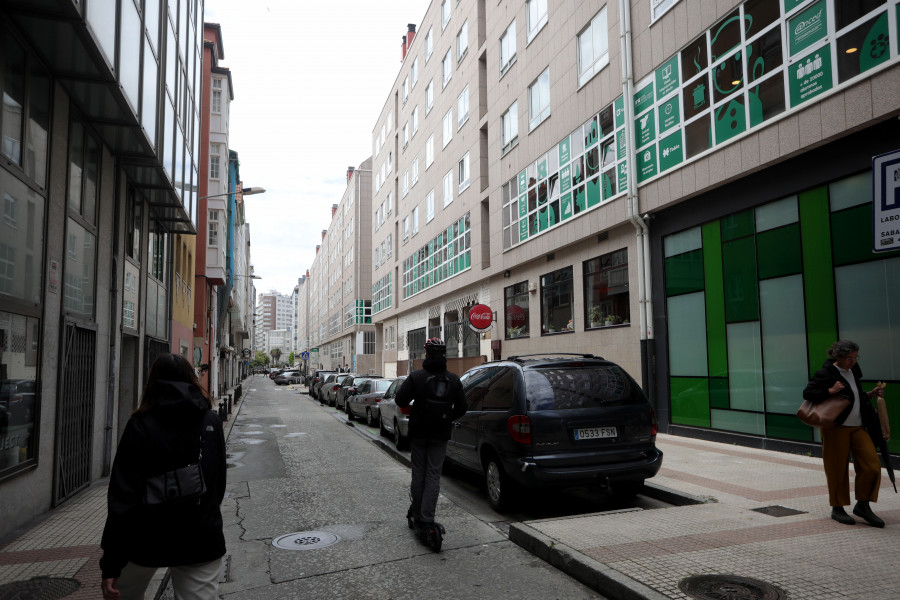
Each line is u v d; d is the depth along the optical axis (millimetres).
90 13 5840
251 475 9234
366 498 7395
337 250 70438
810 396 5188
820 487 6762
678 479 7406
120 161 9312
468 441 7387
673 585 3795
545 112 17656
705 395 11406
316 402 29688
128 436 2488
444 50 28031
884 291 8055
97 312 8305
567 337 16281
